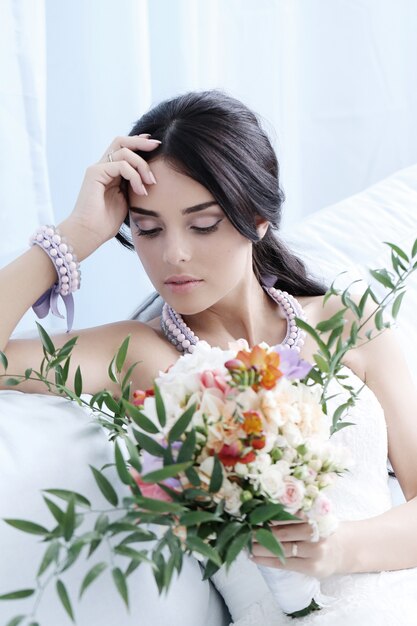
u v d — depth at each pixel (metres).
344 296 1.29
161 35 2.82
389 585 1.51
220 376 1.12
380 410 1.74
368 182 3.51
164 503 1.00
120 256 2.79
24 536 1.22
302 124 3.39
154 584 1.35
